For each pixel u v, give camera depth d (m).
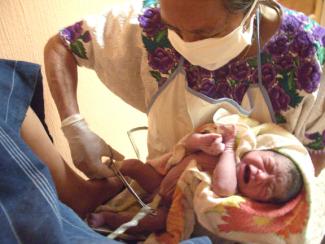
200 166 0.92
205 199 0.84
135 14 0.86
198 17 0.64
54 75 0.87
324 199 1.40
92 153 0.87
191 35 0.71
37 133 0.77
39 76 0.72
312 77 0.78
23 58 0.94
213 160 0.92
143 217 0.84
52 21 1.00
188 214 0.89
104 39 0.88
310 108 0.84
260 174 0.86
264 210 0.85
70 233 0.56
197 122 0.92
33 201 0.49
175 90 0.89
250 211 0.83
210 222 0.86
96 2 1.17
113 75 0.93
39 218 0.48
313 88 0.79
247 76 0.84
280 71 0.81
